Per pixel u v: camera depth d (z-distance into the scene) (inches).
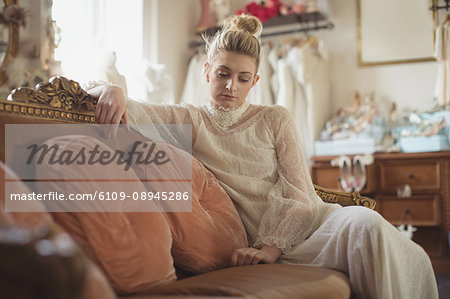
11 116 43.0
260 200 60.0
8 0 98.3
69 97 50.8
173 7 171.2
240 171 60.7
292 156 61.6
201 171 54.4
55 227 33.1
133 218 40.9
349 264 48.1
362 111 150.7
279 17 161.5
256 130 63.3
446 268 126.7
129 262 38.0
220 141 61.9
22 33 100.2
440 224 130.6
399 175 135.6
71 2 133.5
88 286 22.9
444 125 134.6
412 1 157.9
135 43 157.2
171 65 168.9
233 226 53.2
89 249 36.5
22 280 17.5
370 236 46.9
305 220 56.2
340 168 138.6
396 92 158.6
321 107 157.2
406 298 49.1
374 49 161.5
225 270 44.0
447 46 138.9
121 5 151.8
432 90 154.5
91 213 37.7
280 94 152.3
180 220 47.4
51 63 106.4
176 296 34.3
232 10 179.9
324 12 161.5
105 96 52.5
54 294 17.6
